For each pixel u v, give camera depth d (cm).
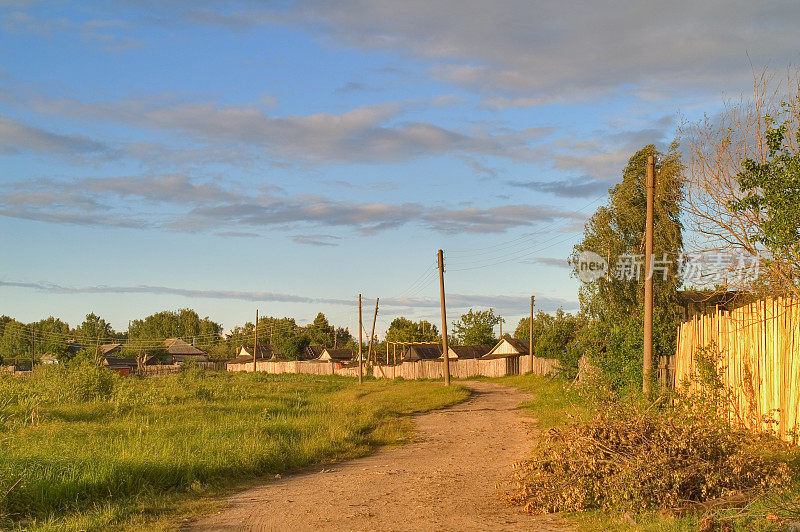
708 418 942
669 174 3095
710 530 677
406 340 9450
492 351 7275
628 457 831
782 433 1152
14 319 11606
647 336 1720
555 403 2498
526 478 917
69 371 2789
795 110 1310
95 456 1153
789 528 647
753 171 1299
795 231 1244
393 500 973
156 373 5953
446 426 2127
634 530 714
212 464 1213
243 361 10181
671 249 3064
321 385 4553
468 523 809
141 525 823
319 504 955
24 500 909
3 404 2114
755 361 1273
